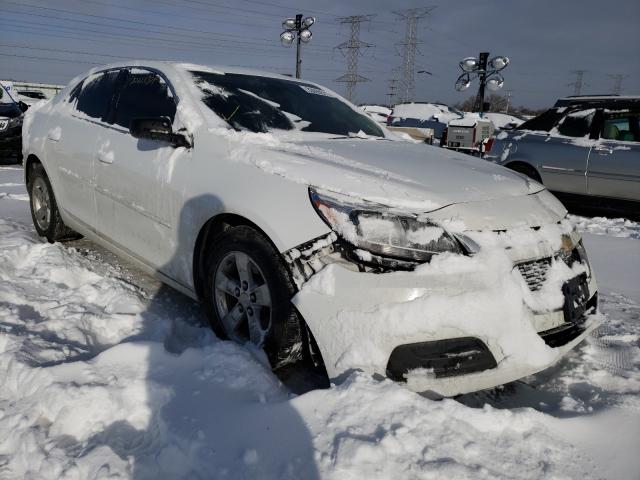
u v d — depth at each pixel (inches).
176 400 73.9
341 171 87.3
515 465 62.8
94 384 77.0
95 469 62.6
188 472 63.4
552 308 81.7
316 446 63.7
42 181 160.1
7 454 67.2
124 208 119.6
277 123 116.0
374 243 76.2
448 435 65.4
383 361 72.9
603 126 262.1
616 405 78.8
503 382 76.4
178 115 111.0
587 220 255.8
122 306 111.7
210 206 93.8
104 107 137.5
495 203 86.2
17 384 79.7
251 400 75.3
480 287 74.7
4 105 419.2
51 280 125.9
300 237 80.2
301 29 624.4
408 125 624.7
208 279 97.0
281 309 82.1
